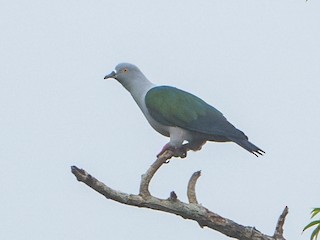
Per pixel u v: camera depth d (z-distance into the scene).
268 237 9.98
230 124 13.65
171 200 9.86
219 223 9.92
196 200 10.00
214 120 13.69
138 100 14.56
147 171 9.74
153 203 9.74
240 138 13.35
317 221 9.18
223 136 13.55
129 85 14.64
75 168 9.15
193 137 13.94
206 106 13.97
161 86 14.51
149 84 14.66
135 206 9.74
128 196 9.62
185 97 14.11
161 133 14.51
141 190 9.73
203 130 13.62
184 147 14.12
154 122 14.28
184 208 9.88
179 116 13.80
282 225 9.99
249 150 13.09
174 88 14.41
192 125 13.67
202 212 9.88
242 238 9.95
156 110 14.05
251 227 9.97
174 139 13.80
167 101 14.03
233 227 9.93
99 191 9.36
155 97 14.18
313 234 9.26
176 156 13.99
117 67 14.60
